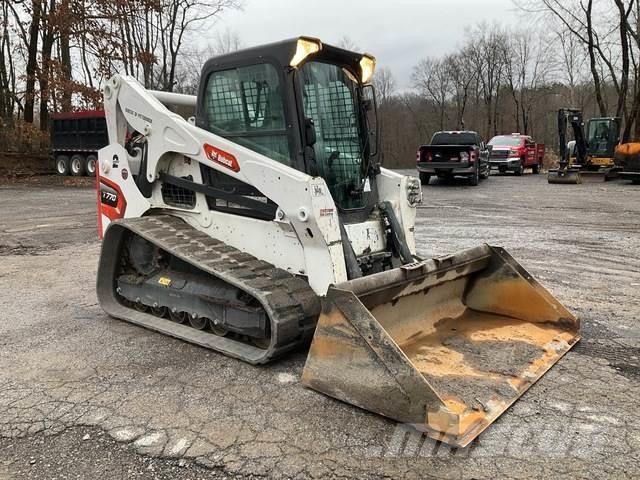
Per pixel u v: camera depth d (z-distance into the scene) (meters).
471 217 11.97
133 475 2.87
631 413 3.46
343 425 3.31
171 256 5.00
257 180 4.21
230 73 4.57
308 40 4.17
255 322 4.14
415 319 4.40
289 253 4.30
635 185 19.98
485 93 56.94
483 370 3.85
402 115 65.06
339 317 3.50
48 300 6.05
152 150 5.09
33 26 24.77
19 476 2.87
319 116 4.49
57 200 15.74
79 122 22.39
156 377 4.01
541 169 31.66
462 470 2.88
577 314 5.43
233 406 3.56
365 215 4.80
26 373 4.11
